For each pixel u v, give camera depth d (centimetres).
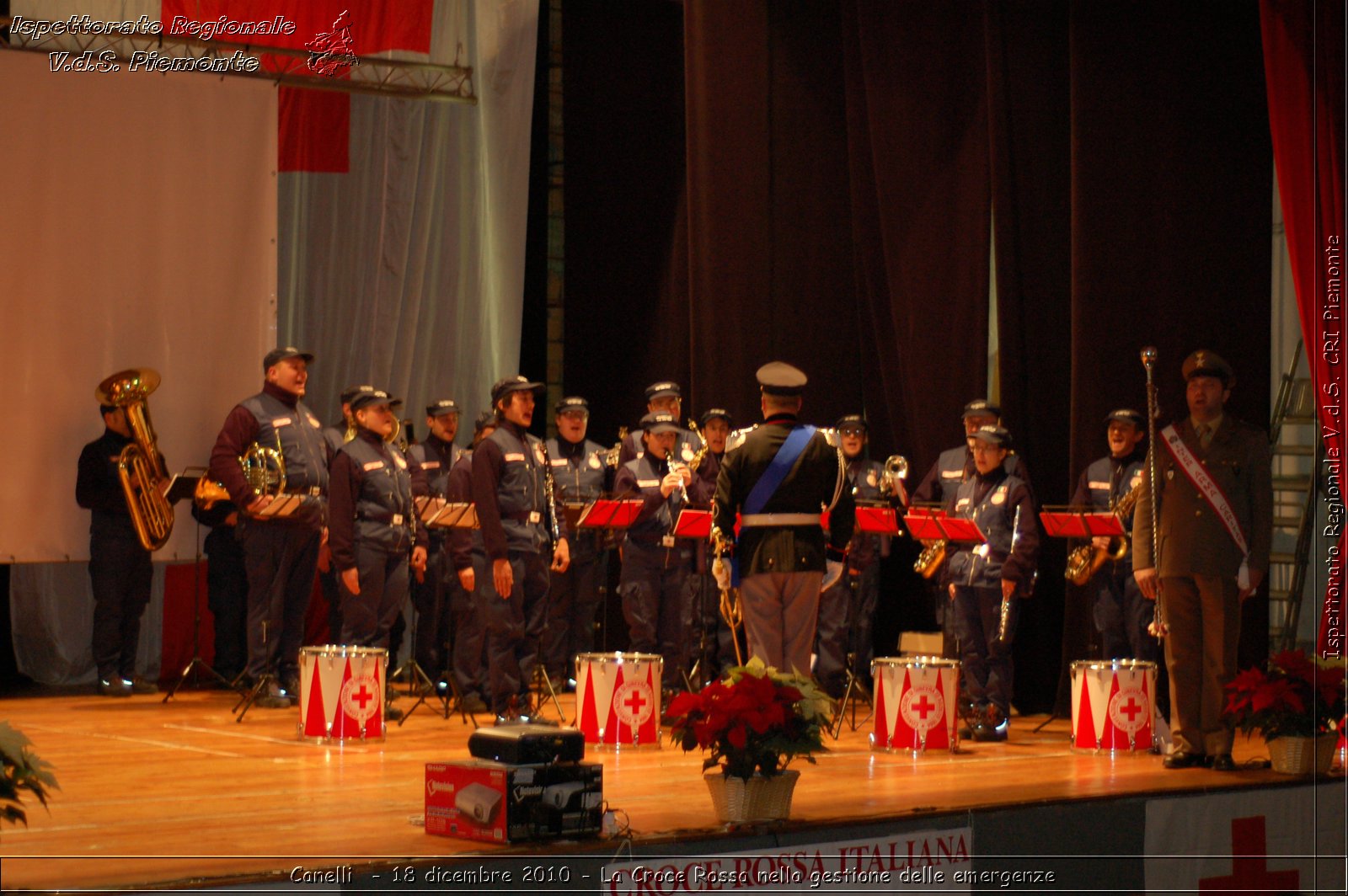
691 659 896
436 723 801
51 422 975
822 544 661
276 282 1065
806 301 1084
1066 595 922
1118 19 906
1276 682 644
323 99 1116
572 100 1174
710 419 905
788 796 506
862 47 1034
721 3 1092
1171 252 894
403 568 836
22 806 472
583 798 471
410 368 1129
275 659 923
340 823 496
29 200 967
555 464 945
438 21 1101
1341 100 793
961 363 991
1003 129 954
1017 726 862
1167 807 585
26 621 1041
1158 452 685
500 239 1130
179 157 1006
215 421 1020
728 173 1087
